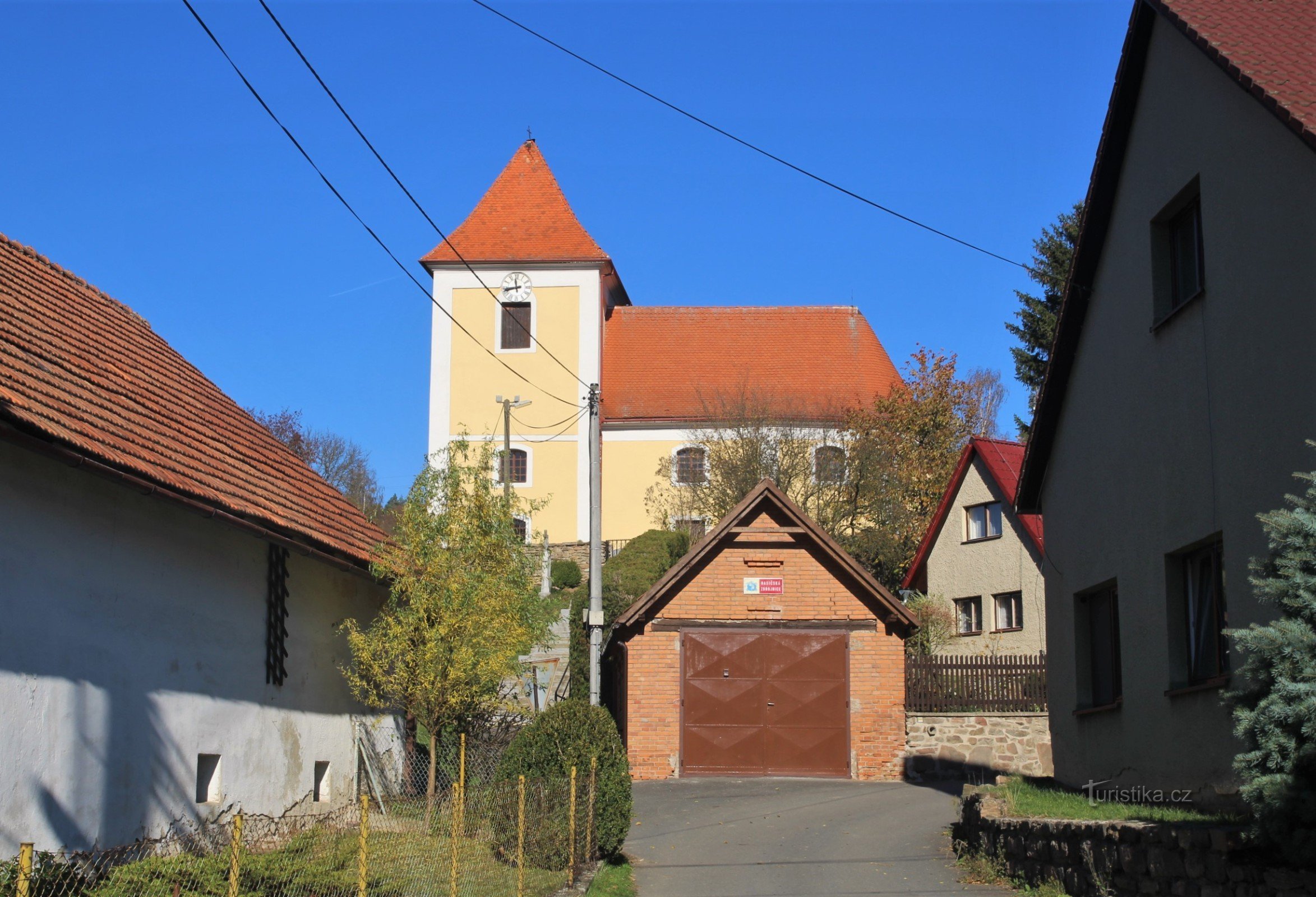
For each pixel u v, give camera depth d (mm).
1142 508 12906
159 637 11102
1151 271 12766
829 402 44844
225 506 11688
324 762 14781
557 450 44094
